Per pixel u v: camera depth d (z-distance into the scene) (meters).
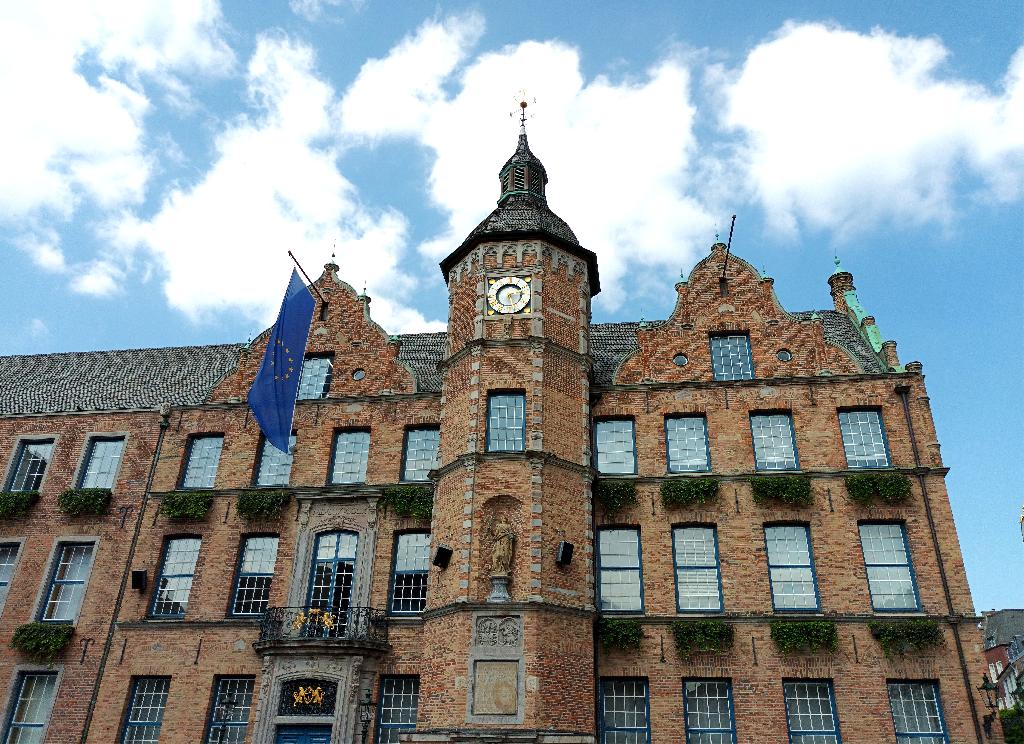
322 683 21.78
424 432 25.69
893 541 22.30
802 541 22.66
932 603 21.28
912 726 20.16
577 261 26.42
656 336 25.91
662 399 24.88
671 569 22.50
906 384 23.98
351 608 22.59
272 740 21.23
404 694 21.92
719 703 20.94
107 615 24.36
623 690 21.25
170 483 26.27
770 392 24.53
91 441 27.77
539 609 20.11
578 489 22.58
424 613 21.31
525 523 21.27
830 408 24.06
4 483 27.41
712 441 24.09
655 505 23.31
